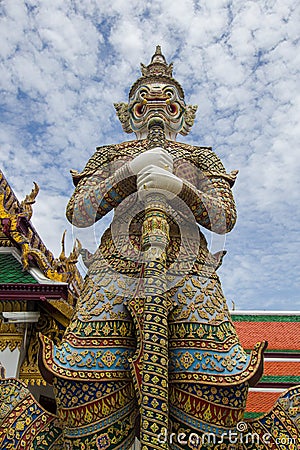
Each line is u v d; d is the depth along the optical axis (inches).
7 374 205.8
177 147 195.2
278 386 319.6
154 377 131.6
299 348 361.1
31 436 152.6
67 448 139.8
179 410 142.6
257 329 400.5
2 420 156.2
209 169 187.6
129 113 215.6
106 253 170.7
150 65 233.8
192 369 143.9
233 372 143.3
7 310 221.3
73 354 146.5
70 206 183.5
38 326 224.5
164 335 138.6
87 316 155.7
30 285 216.7
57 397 141.8
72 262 289.4
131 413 144.8
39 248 267.0
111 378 142.9
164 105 201.5
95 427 138.7
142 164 163.9
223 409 138.9
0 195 252.8
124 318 154.6
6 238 255.6
